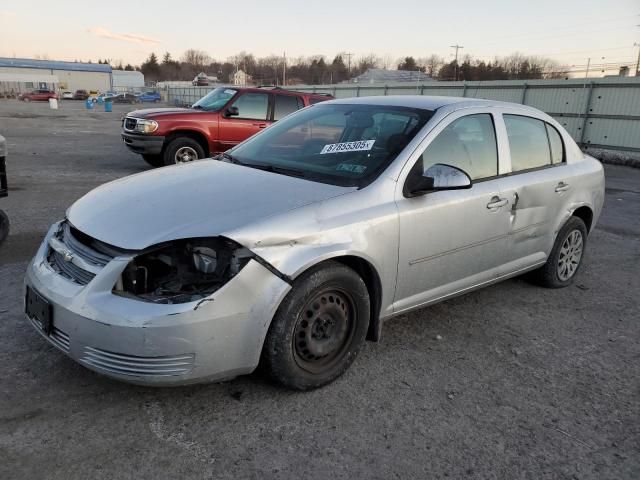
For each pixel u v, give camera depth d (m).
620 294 5.11
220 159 4.11
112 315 2.56
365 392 3.20
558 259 4.94
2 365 3.23
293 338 2.96
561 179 4.68
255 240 2.75
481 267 4.08
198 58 167.62
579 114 19.58
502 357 3.74
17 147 14.66
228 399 3.03
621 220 8.29
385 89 29.80
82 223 3.00
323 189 3.22
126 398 2.99
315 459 2.60
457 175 3.38
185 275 2.70
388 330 4.05
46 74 95.12
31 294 2.97
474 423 2.97
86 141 17.30
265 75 126.75
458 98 4.30
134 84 107.06
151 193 3.24
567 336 4.14
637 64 49.00
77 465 2.47
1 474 2.38
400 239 3.35
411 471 2.57
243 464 2.54
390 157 3.48
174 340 2.57
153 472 2.46
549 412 3.12
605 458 2.75
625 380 3.54
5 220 5.53
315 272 2.95
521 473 2.60
